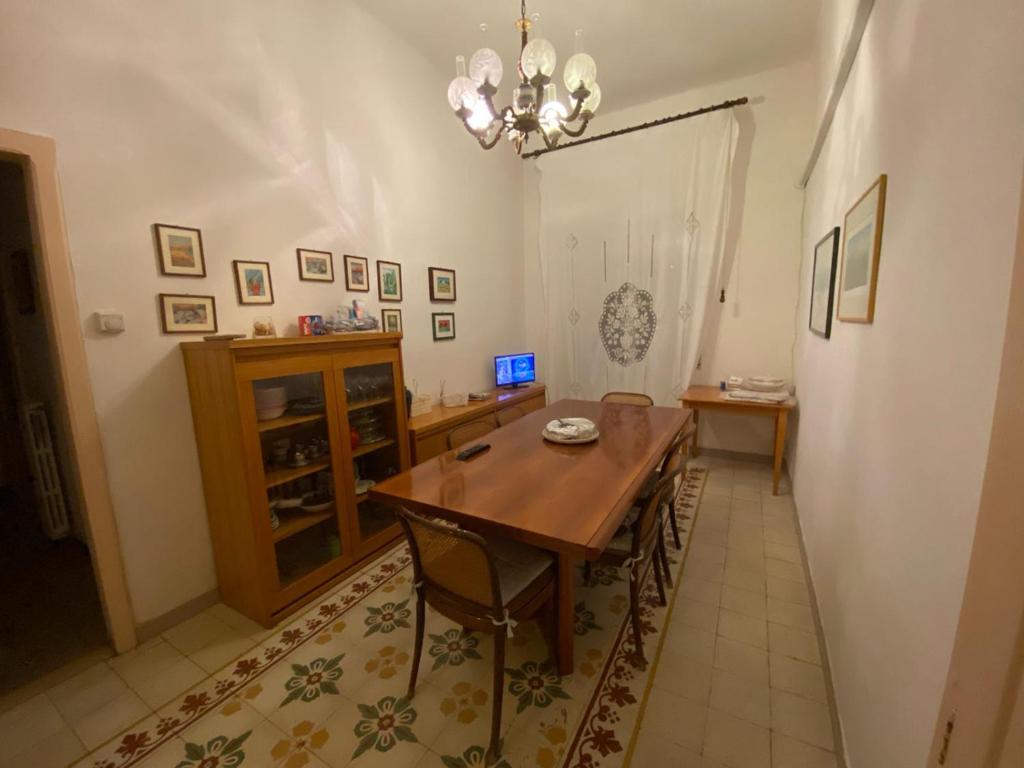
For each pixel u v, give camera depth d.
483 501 1.47
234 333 2.08
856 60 1.70
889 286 1.18
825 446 1.96
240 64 2.06
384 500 1.56
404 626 1.89
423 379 3.31
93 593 2.12
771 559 2.30
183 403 1.92
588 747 1.34
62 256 1.56
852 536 1.40
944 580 0.78
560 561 1.55
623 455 1.87
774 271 3.46
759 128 3.37
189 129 1.89
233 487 1.87
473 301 3.78
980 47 0.74
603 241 3.95
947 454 0.80
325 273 2.50
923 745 0.81
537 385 4.23
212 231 1.99
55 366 1.63
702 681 1.57
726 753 1.31
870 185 1.43
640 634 1.66
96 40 1.62
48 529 2.50
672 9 2.63
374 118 2.78
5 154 1.45
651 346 3.86
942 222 0.87
